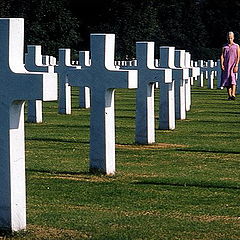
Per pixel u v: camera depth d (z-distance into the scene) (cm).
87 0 7575
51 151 2131
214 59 9038
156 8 8419
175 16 9262
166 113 2664
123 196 1560
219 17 10181
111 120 1758
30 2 6669
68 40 6994
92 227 1316
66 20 6906
